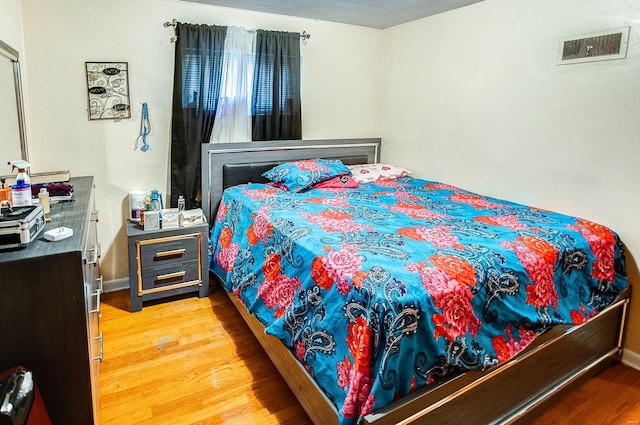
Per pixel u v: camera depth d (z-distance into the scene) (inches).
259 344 98.2
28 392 42.6
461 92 128.2
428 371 58.5
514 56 111.4
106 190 120.6
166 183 128.4
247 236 102.3
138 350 94.3
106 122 117.2
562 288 77.5
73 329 53.9
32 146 109.0
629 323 92.1
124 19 114.7
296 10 129.3
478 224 89.0
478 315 63.8
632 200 90.0
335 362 61.9
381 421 53.7
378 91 161.3
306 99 146.4
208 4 123.2
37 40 105.8
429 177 143.8
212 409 76.5
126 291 125.8
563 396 80.9
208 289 122.3
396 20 142.3
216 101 126.7
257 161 137.3
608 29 91.0
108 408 75.7
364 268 63.9
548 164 106.0
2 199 62.4
